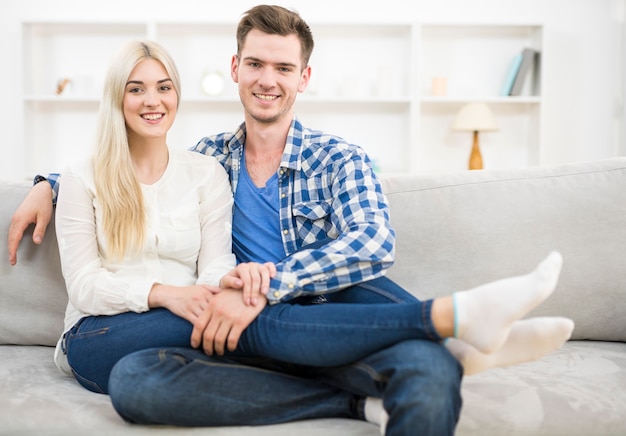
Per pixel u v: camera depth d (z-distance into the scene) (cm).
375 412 127
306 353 132
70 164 167
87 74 504
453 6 514
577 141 529
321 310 134
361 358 129
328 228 175
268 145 181
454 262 172
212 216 172
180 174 172
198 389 127
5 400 135
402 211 176
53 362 164
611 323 171
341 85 510
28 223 170
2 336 173
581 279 170
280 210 175
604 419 130
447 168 523
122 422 129
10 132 511
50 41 503
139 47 165
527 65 493
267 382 131
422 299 170
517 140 524
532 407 131
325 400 135
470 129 482
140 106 163
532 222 173
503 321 120
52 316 173
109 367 145
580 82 525
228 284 142
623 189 175
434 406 114
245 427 129
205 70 497
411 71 483
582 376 146
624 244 171
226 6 507
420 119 520
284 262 148
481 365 130
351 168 169
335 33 510
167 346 144
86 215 162
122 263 163
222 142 190
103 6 504
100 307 150
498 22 486
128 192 162
